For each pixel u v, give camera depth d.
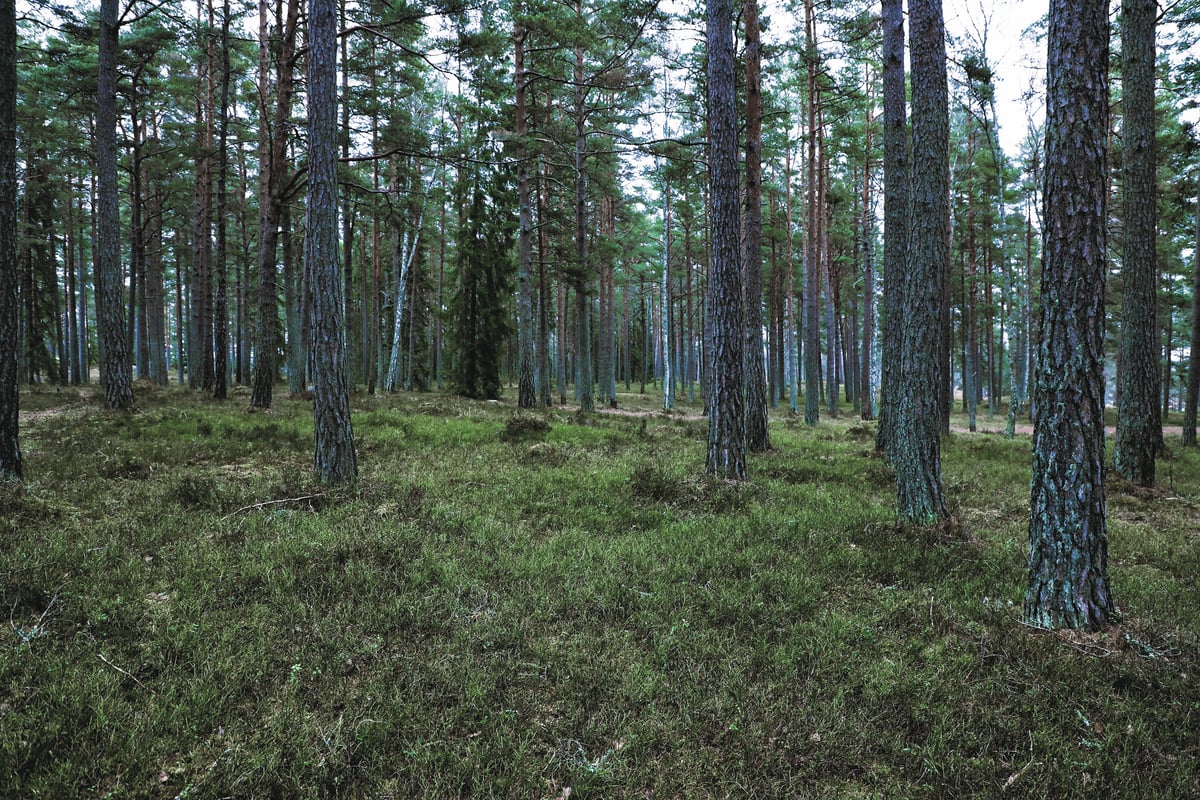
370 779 2.89
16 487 6.06
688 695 3.59
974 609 4.85
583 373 22.64
